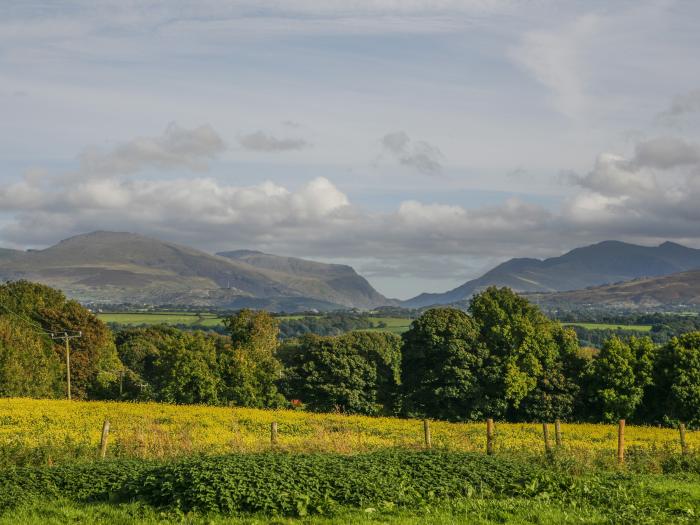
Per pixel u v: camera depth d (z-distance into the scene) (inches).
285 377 3457.2
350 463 920.9
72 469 944.3
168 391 3267.7
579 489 857.5
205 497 781.3
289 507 767.1
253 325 3855.8
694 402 2620.6
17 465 1047.6
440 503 802.8
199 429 1743.4
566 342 3038.9
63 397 3572.8
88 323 3796.8
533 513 741.3
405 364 3169.3
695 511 762.2
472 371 2955.2
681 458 1187.9
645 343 2851.9
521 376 2849.4
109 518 757.9
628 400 2711.6
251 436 1635.1
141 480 869.8
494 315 3115.2
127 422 1852.9
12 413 1996.8
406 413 3011.8
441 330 3014.3
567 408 2849.4
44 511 792.9
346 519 727.7
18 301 3779.5
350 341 3403.1
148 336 5002.5
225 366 3430.1
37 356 3378.4
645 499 815.1
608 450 1321.4
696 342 2751.0
